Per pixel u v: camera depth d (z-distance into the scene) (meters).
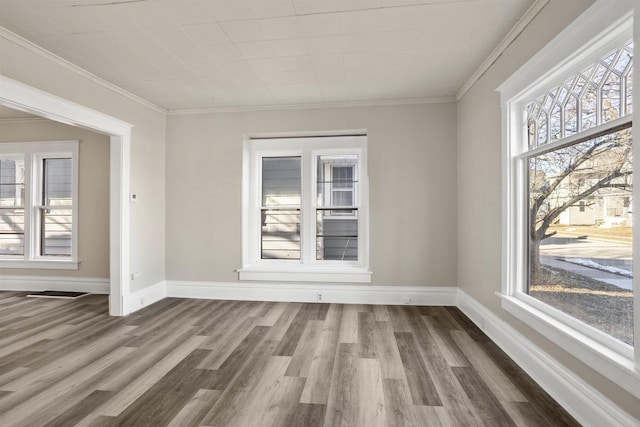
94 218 4.82
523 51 2.42
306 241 4.50
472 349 2.82
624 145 1.64
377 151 4.20
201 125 4.48
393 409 1.99
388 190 4.18
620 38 1.64
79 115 3.16
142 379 2.34
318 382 2.30
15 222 5.03
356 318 3.64
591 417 1.75
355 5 2.25
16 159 5.03
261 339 3.07
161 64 3.12
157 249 4.39
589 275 1.89
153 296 4.29
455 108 4.07
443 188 4.10
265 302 4.29
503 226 2.69
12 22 2.41
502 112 2.69
